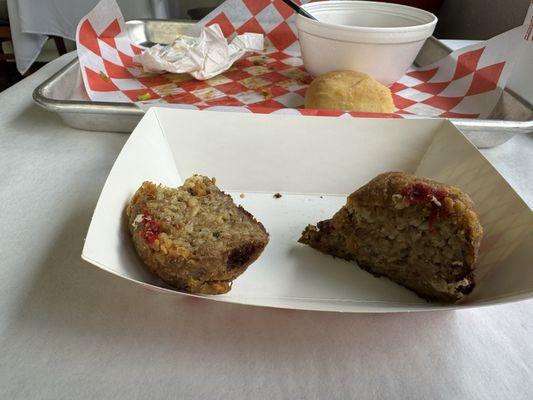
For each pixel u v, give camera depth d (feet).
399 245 0.47
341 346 0.40
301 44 0.97
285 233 0.55
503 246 0.45
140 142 0.56
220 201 0.51
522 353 0.40
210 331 0.40
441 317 0.43
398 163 0.64
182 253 0.40
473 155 0.55
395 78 0.96
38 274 0.45
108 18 1.03
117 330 0.40
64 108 0.71
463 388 0.37
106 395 0.34
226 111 0.66
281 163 0.63
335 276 0.49
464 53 0.99
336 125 0.62
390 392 0.36
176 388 0.35
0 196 0.58
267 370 0.37
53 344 0.38
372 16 1.02
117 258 0.41
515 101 0.82
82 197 0.59
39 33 1.59
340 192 0.64
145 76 1.00
